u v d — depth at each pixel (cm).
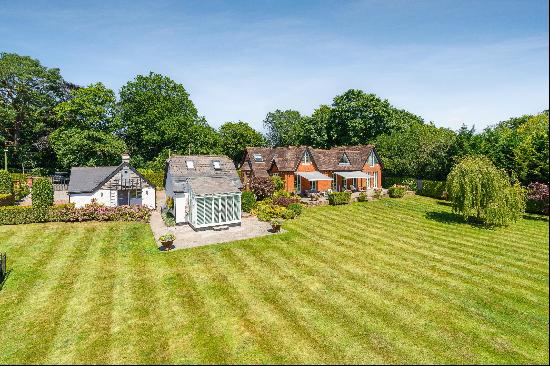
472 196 3200
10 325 1496
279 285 1898
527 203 3916
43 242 2623
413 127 6488
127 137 6869
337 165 5519
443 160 5119
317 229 3111
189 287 1870
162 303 1691
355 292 1816
